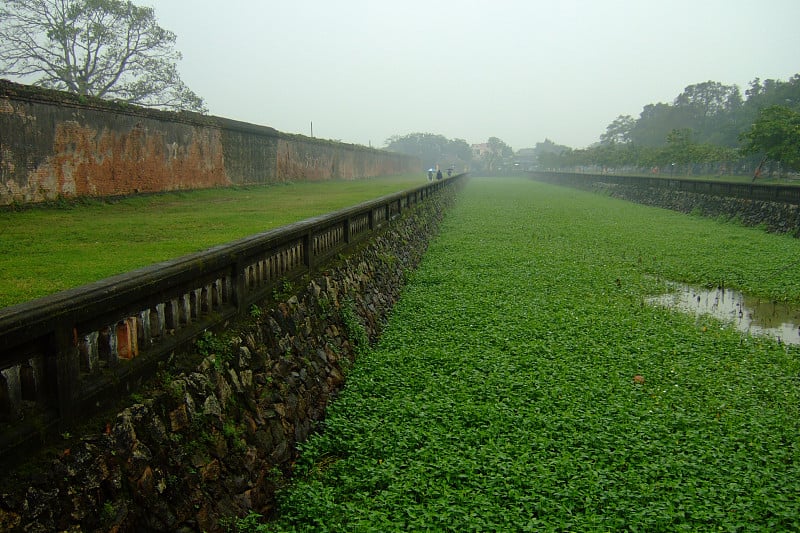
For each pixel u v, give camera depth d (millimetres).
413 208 21375
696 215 33250
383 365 9195
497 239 23656
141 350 4328
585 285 15180
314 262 8898
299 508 5402
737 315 13336
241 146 30156
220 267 5547
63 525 3205
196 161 25203
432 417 7391
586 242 22734
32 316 3195
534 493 5691
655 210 37656
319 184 41312
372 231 13719
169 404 4359
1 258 9438
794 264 17734
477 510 5398
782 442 7012
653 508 5477
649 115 93938
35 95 15383
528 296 13875
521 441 6770
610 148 84688
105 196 18625
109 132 18750
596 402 7902
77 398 3574
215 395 5008
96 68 33812
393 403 7812
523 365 9328
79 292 3666
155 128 21625
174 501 4109
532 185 79625
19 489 3039
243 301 6105
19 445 3123
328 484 6008
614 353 9859
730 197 31000
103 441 3645
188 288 4992
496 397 8008
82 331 3707
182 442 4398
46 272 8328
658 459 6445
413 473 6043
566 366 9188
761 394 8430
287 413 6359
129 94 34938
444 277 16062
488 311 12430
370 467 6168
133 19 33500
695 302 14352
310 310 8055
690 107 80812
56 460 3301
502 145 158625
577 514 5406
